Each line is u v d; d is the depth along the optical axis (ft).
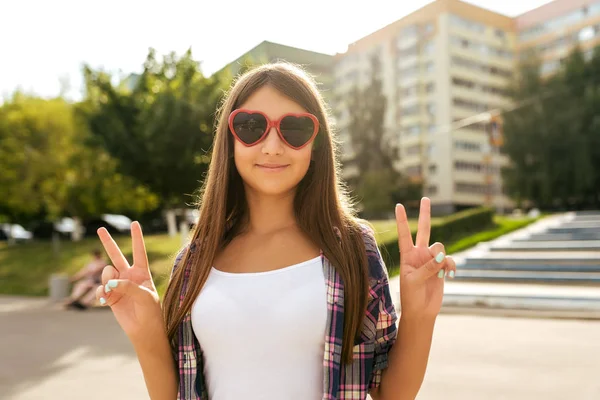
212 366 5.24
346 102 169.58
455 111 197.36
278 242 5.51
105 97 56.75
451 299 32.71
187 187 55.36
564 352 21.22
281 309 4.95
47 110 82.38
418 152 200.03
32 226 122.01
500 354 21.17
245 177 5.65
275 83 5.60
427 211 5.44
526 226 67.05
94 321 33.35
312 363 4.98
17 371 20.75
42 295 50.62
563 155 131.13
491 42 209.97
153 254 60.75
